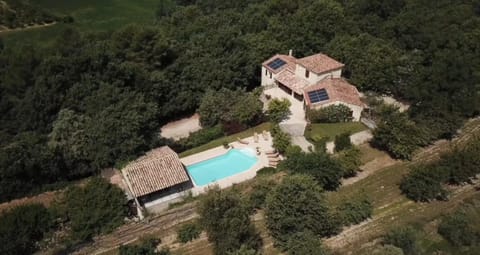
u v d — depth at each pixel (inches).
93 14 5551.2
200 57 2800.2
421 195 1839.3
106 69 2453.2
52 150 2043.6
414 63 2785.4
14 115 2335.1
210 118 2471.7
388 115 2285.9
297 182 1668.3
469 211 1793.8
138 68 2541.8
